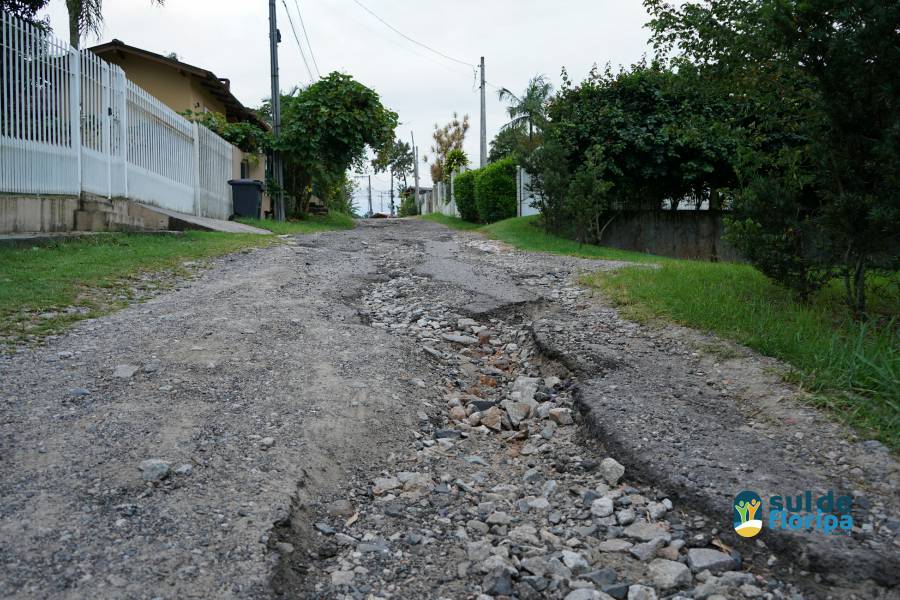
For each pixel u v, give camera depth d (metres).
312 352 4.84
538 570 2.70
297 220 20.45
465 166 39.12
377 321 6.21
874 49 4.52
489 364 5.31
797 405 3.90
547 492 3.42
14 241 7.48
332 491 3.25
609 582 2.65
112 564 2.43
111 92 10.55
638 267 8.34
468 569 2.71
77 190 9.36
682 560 2.81
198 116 18.78
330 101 19.39
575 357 4.84
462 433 4.08
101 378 4.10
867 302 5.60
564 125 14.61
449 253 10.75
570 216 13.92
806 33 4.89
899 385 3.86
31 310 5.46
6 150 7.89
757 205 5.62
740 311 5.44
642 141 14.25
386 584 2.60
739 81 6.55
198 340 4.89
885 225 4.79
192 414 3.68
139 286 6.75
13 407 3.61
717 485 3.18
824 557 2.65
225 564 2.49
